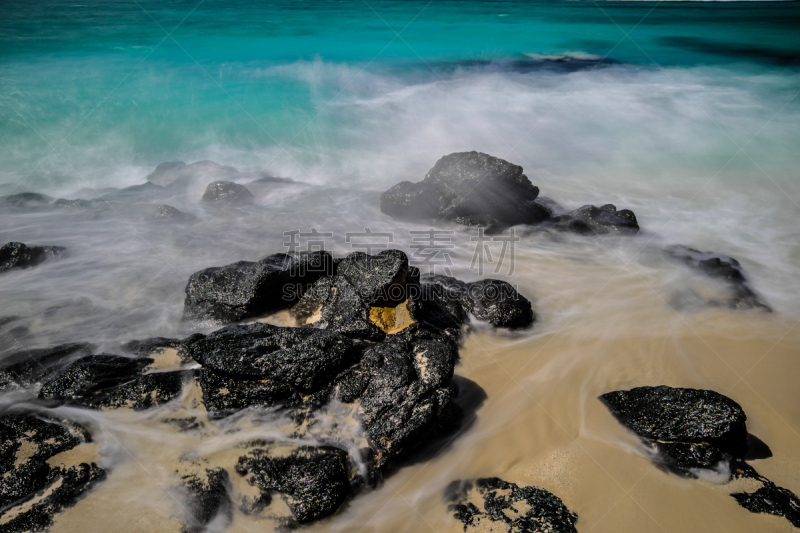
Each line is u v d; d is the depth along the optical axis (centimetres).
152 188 1237
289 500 466
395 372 535
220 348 529
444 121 1717
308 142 1556
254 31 2656
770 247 1038
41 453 471
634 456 530
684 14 3650
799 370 679
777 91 2072
